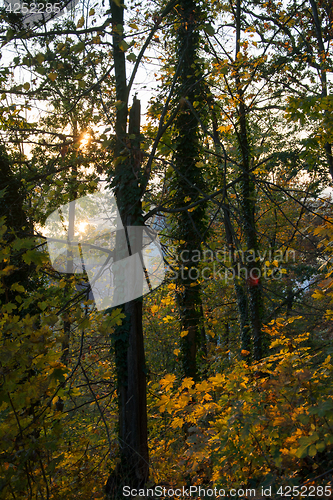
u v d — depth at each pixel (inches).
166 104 277.0
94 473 182.4
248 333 510.9
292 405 127.1
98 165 278.8
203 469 163.6
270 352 482.0
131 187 271.7
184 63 351.9
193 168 364.8
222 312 506.9
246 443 134.3
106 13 271.9
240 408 135.3
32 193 291.3
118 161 245.6
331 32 416.5
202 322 386.6
